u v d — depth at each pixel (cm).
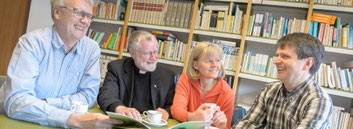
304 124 110
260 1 267
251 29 272
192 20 285
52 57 119
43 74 117
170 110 155
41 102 98
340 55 277
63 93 127
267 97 144
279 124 134
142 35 166
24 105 94
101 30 359
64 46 120
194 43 289
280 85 141
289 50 120
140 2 310
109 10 322
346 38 247
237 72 267
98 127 90
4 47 332
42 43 112
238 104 279
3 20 325
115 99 146
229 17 278
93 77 135
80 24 115
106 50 318
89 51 135
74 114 96
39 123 95
